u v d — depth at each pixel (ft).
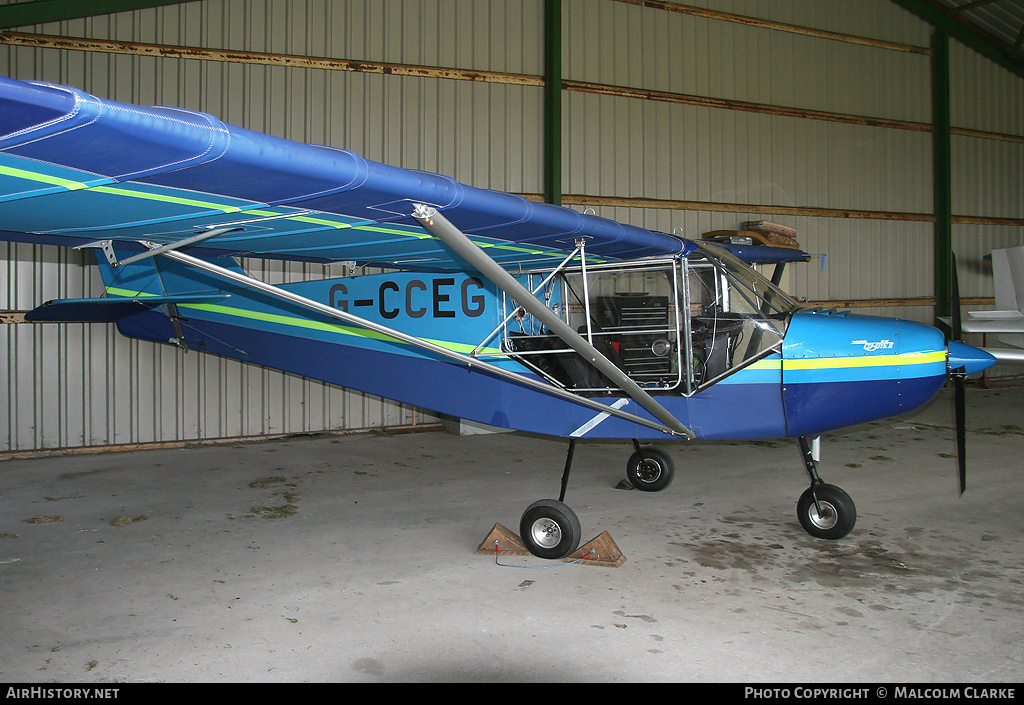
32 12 21.58
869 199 38.60
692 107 33.12
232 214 9.18
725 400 14.02
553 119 29.17
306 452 24.07
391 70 26.84
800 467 21.31
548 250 13.20
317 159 7.48
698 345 14.07
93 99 5.58
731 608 11.14
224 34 24.71
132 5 22.97
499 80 28.68
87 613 11.00
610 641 10.02
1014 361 17.62
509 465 22.06
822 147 36.94
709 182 33.76
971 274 42.34
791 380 13.66
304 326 17.34
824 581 12.30
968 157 41.86
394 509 17.19
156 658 9.52
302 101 25.68
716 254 14.16
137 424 24.40
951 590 11.87
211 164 6.89
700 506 17.19
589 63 30.71
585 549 13.35
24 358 22.98
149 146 6.26
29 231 10.11
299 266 25.49
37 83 5.32
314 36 25.81
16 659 9.48
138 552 13.96
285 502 17.83
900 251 39.65
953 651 9.67
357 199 8.70
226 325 18.34
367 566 13.19
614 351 14.24
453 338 15.57
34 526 15.69
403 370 16.19
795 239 33.24
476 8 28.30
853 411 13.70
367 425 27.63
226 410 25.55
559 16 29.17
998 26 40.65
